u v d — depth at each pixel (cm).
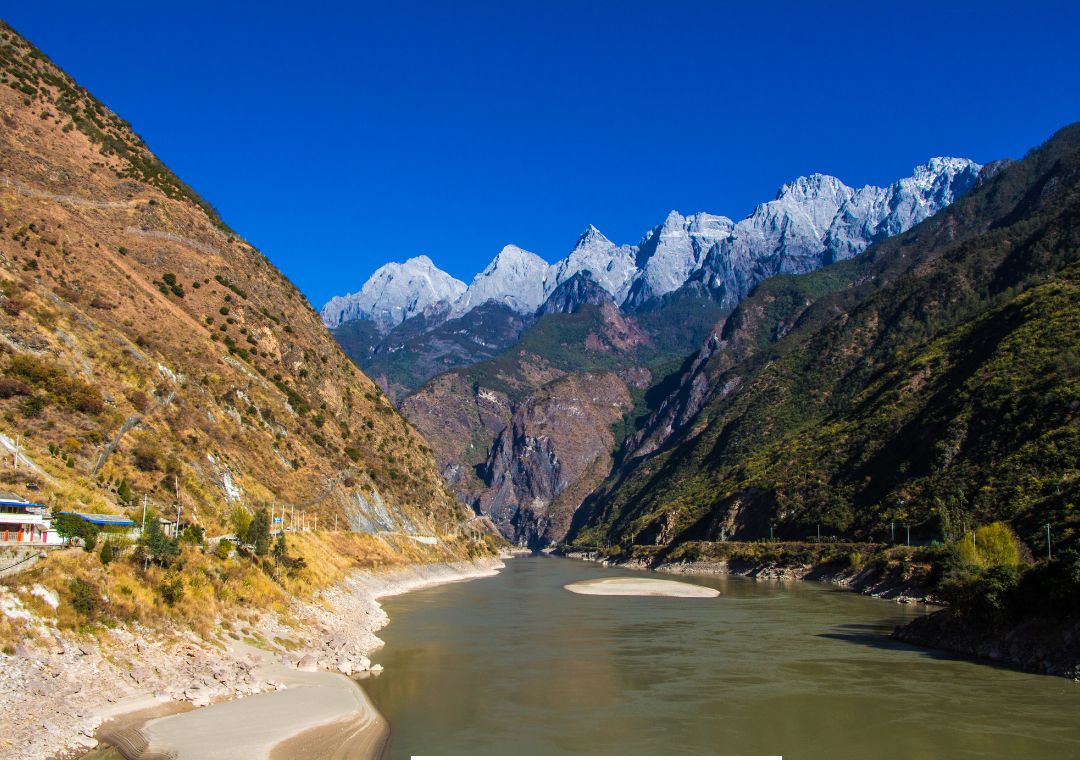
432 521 17488
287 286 17312
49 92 14625
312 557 9569
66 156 13638
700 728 4919
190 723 4275
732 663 6975
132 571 5316
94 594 4781
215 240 15312
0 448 6391
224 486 9162
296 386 14825
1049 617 6788
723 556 19775
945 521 13750
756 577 17625
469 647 7700
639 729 4878
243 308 14438
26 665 4041
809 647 7812
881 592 13175
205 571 6238
